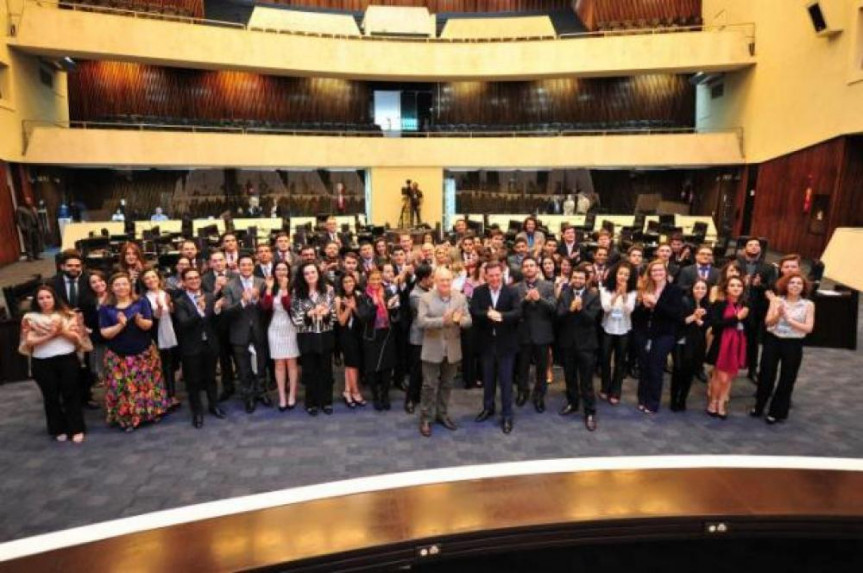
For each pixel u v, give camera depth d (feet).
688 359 19.80
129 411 18.92
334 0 84.84
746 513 8.77
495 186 75.00
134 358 19.04
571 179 75.61
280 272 20.18
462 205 74.74
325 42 65.82
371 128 77.00
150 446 17.84
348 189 73.67
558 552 9.00
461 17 86.22
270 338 20.48
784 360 18.85
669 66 63.72
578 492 9.44
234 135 65.62
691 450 17.43
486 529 8.50
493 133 72.33
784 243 55.42
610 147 68.03
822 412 20.24
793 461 10.34
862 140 46.24
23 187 56.24
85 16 56.29
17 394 22.66
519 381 21.22
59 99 66.80
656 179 76.69
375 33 71.77
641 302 20.15
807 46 51.19
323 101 80.59
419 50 67.62
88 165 60.75
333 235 34.60
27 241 53.78
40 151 56.85
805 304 18.62
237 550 8.10
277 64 64.39
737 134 64.08
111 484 15.55
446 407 19.21
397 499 9.33
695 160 65.46
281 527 8.62
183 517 8.88
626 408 20.83
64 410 18.81
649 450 17.46
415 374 20.38
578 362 19.34
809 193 51.01
